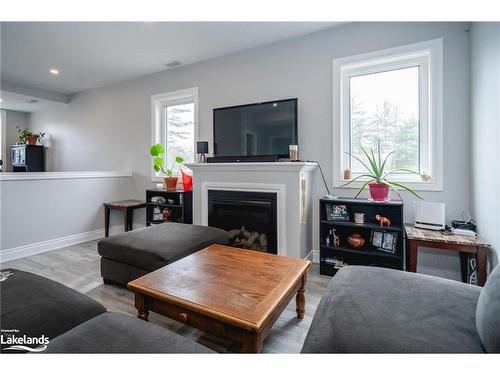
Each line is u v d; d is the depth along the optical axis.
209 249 1.95
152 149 3.62
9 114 5.70
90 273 2.50
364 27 2.61
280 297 1.25
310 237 2.89
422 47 2.38
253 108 3.02
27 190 3.10
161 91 3.93
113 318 1.01
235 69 3.31
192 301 1.20
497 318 0.78
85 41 3.01
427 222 2.23
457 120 2.26
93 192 3.84
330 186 2.82
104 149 4.64
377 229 2.41
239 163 2.80
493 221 1.76
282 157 2.87
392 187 2.44
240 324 1.06
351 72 2.74
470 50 2.17
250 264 1.65
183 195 3.45
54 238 3.37
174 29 2.76
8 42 3.03
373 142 2.70
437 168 2.34
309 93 2.88
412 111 2.54
